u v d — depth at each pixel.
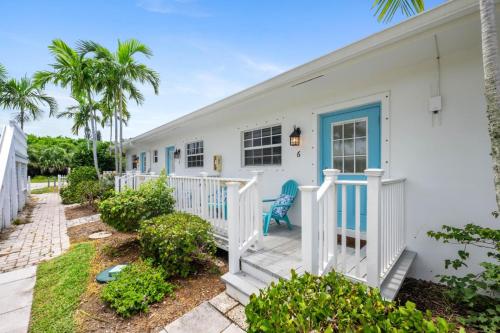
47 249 4.20
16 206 6.63
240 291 2.47
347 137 3.91
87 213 7.23
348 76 3.42
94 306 2.44
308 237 2.05
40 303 2.53
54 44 7.21
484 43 1.87
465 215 2.77
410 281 2.96
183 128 7.53
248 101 4.57
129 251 3.88
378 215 2.04
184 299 2.57
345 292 1.40
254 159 5.56
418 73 3.09
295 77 3.45
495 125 1.84
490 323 1.92
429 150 3.02
